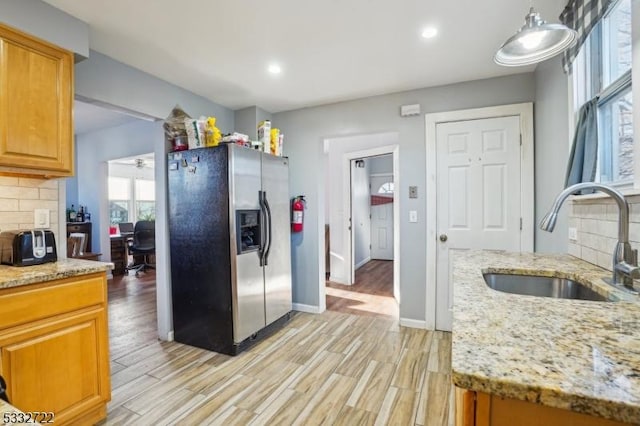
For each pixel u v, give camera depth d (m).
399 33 2.11
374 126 3.24
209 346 2.64
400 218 3.15
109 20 1.92
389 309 3.69
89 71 2.24
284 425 1.72
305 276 3.61
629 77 1.43
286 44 2.23
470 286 1.14
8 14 1.62
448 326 3.00
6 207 1.90
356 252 6.19
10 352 1.42
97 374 1.74
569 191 1.20
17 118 1.65
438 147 3.00
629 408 0.46
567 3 1.78
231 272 2.53
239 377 2.21
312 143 3.55
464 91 2.89
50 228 2.08
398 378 2.18
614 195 1.17
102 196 5.14
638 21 1.26
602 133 1.69
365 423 1.74
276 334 2.96
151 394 2.01
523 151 2.72
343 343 2.76
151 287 4.86
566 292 1.42
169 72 2.64
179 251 2.76
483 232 2.87
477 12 1.89
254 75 2.73
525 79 2.70
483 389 0.54
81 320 1.68
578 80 1.86
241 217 2.60
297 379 2.18
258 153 2.80
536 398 0.51
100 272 1.77
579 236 1.76
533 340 0.67
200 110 3.19
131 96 2.52
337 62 2.51
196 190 2.65
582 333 0.71
